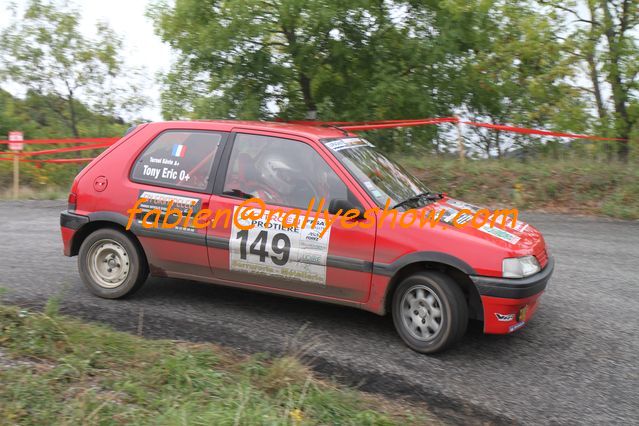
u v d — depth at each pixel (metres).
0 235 8.55
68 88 25.25
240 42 17.34
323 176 5.08
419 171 12.76
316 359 4.62
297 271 5.06
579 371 4.62
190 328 5.07
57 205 11.92
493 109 19.47
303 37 18.12
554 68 16.81
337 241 4.92
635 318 5.71
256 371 4.25
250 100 18.02
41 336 4.47
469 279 4.76
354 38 18.47
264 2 17.20
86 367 4.05
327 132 5.57
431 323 4.75
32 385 3.72
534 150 16.36
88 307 5.43
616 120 15.85
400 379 4.39
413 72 19.00
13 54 24.55
